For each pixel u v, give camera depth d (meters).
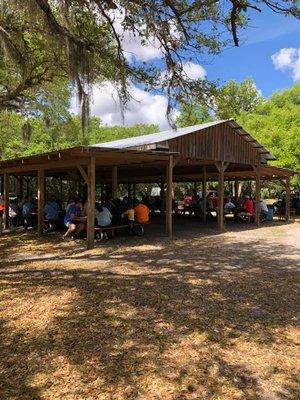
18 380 3.99
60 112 14.55
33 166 15.13
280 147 27.14
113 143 19.84
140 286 7.32
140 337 4.99
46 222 16.50
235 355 4.53
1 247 12.27
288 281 7.79
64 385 3.89
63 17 7.41
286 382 3.96
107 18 7.27
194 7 6.41
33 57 10.66
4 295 6.75
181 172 23.84
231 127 17.98
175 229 17.42
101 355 4.50
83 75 7.63
